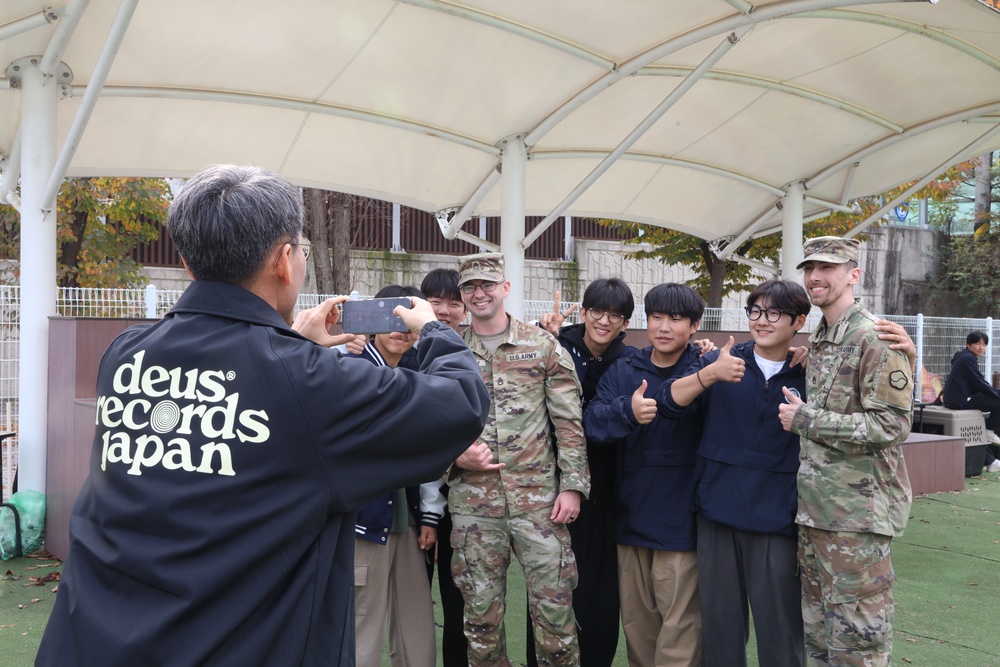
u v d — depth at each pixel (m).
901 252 19.47
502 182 7.28
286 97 6.56
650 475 3.31
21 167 5.87
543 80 6.39
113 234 11.39
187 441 1.43
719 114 7.65
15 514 5.60
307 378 1.46
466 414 1.58
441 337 1.76
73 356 5.41
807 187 9.20
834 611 2.92
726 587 3.18
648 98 7.14
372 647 3.06
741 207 9.96
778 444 3.13
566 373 3.27
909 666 3.95
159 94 6.19
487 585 3.19
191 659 1.33
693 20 5.63
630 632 3.44
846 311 3.04
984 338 9.88
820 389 3.03
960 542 6.19
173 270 13.09
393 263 14.66
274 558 1.42
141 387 1.49
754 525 3.09
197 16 5.43
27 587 5.03
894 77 7.20
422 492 3.36
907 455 7.78
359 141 7.40
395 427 1.50
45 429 5.84
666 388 3.18
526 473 3.18
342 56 6.02
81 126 5.14
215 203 1.52
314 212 11.82
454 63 6.17
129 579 1.39
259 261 1.55
